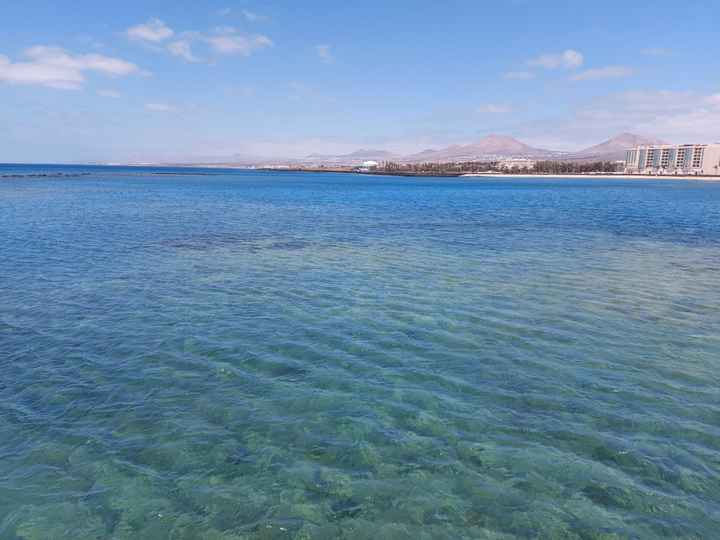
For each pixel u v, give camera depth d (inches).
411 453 333.1
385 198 3171.8
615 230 1542.8
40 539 257.3
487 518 274.8
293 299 700.0
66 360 478.0
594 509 281.1
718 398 411.5
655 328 586.9
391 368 468.1
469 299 707.4
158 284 780.0
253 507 281.9
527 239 1325.0
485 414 384.2
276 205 2436.0
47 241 1174.3
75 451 331.0
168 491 293.9
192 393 413.4
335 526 268.2
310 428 362.6
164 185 4426.7
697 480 305.7
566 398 410.3
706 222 1802.4
